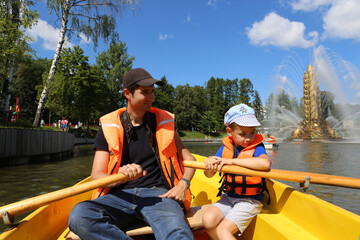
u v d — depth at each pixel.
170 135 1.74
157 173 1.78
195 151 19.38
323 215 1.40
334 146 20.84
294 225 1.61
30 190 5.58
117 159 1.66
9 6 10.26
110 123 1.71
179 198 1.64
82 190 1.36
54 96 26.12
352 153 13.59
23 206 1.27
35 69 47.69
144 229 1.51
